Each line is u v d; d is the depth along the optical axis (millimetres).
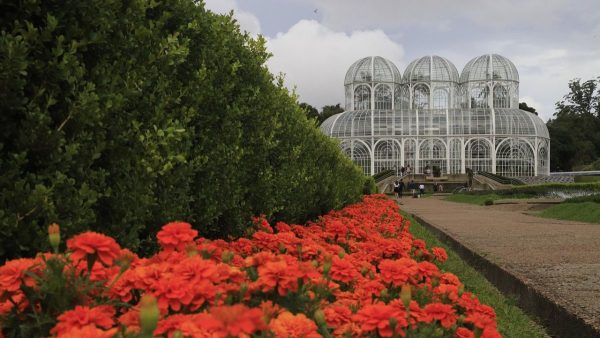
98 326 1870
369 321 2010
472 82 55844
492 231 10984
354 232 5461
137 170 3404
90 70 3207
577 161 78000
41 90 2689
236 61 5699
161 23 3869
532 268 6273
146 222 3834
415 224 13602
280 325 1815
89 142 3037
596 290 5016
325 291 2443
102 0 2988
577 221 14445
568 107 90250
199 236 4871
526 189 29797
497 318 4715
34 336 1926
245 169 5562
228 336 1313
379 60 56812
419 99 56219
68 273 2002
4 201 2564
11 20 2748
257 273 2461
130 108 3609
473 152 50625
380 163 51812
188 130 4160
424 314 2498
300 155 8031
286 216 7180
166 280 1909
